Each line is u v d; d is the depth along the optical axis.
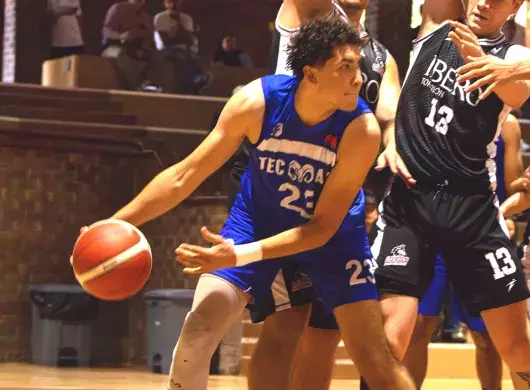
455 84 5.48
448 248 5.50
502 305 5.47
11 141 13.14
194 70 15.92
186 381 4.79
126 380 10.84
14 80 18.48
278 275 5.25
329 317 5.61
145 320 13.30
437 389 10.53
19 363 12.84
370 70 5.79
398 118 5.66
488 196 5.52
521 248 6.79
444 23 5.63
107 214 13.66
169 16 16.34
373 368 5.05
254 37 21.16
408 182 5.50
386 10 16.59
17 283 13.21
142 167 13.84
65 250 13.47
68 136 13.42
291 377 5.42
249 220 4.98
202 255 4.43
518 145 6.49
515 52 5.49
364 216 5.21
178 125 14.67
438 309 6.30
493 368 6.85
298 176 4.75
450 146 5.48
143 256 4.48
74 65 15.44
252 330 11.73
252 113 4.66
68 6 16.95
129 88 15.60
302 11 5.37
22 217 13.27
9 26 18.86
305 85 4.55
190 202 12.85
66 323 12.56
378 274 5.45
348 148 4.65
